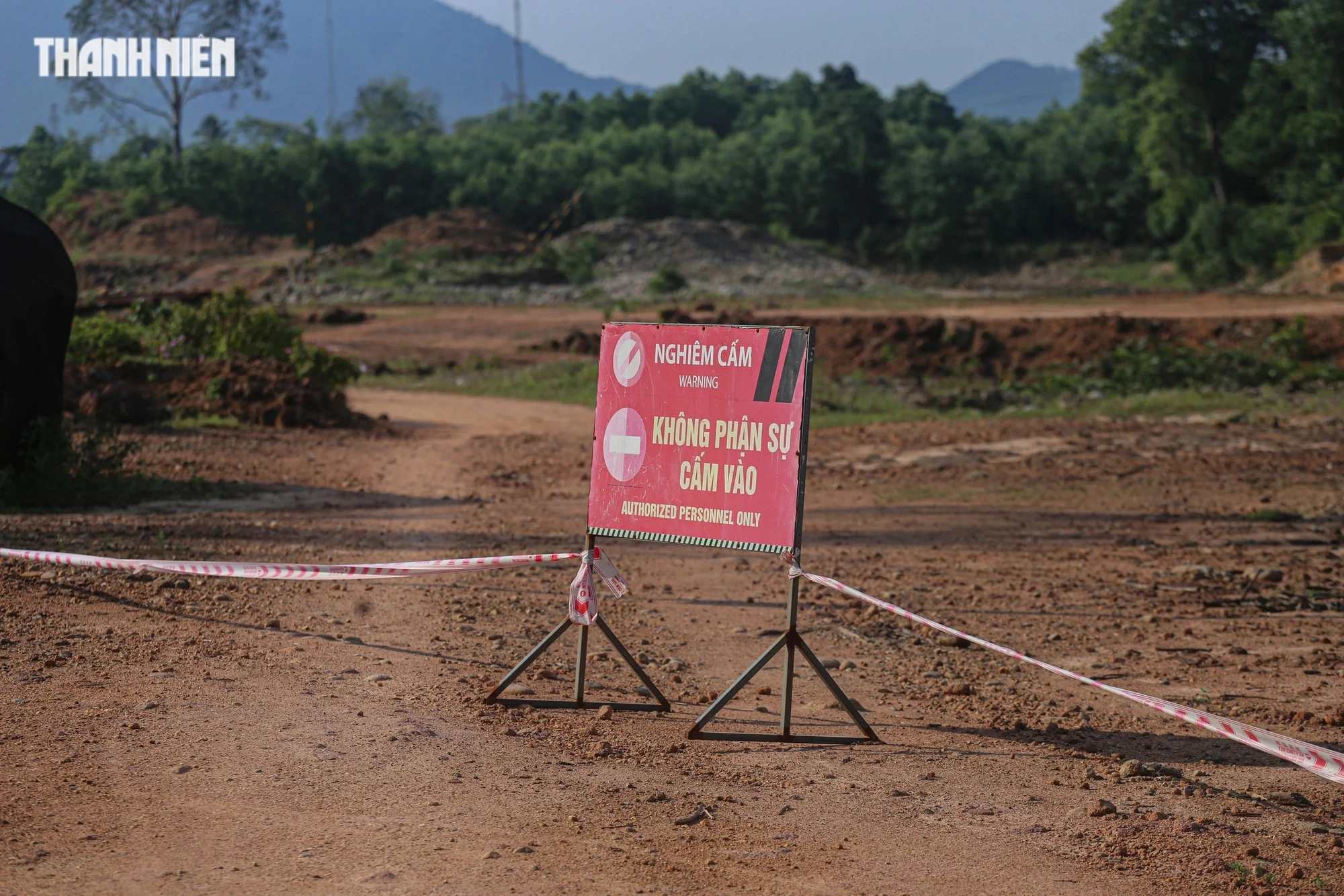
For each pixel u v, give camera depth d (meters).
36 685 5.80
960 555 12.28
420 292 79.00
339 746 5.18
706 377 5.67
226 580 8.83
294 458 20.98
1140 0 84.31
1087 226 124.62
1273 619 9.18
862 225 130.62
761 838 4.41
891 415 30.72
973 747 5.74
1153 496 16.94
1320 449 21.95
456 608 8.41
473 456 22.88
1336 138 79.00
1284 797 5.03
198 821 4.25
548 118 179.88
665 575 10.66
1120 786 5.17
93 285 91.00
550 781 4.92
